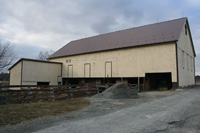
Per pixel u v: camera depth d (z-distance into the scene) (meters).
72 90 13.05
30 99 10.12
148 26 24.66
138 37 22.36
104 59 23.88
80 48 28.50
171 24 22.00
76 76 27.16
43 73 25.34
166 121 5.49
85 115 6.62
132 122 5.45
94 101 10.62
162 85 21.28
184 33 22.16
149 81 20.91
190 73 25.64
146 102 9.58
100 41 27.45
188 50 24.64
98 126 5.07
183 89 17.20
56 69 28.03
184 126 5.03
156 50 19.14
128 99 11.32
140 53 20.39
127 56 21.52
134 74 20.67
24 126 5.18
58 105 9.03
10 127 5.11
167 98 10.91
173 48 17.95
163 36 19.55
